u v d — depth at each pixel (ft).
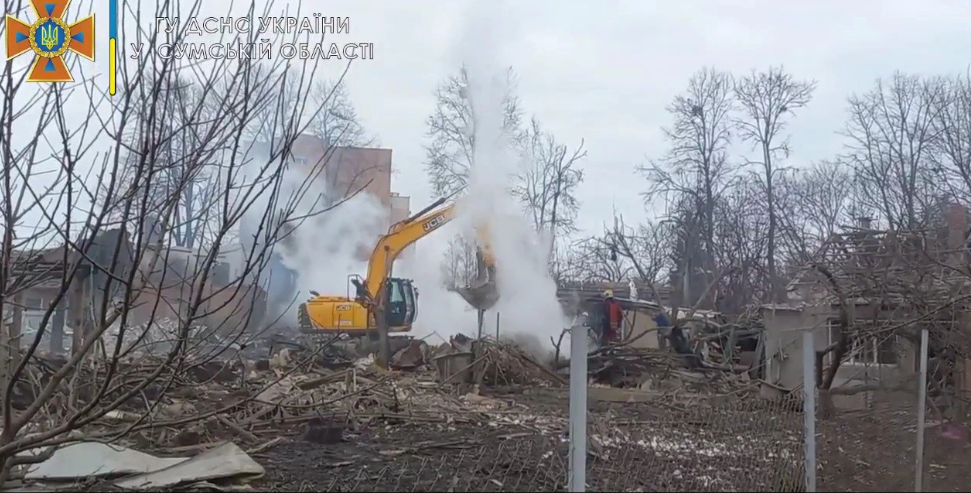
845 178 114.11
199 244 22.18
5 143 18.57
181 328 22.13
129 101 18.84
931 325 36.83
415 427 37.04
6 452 20.30
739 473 25.25
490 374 54.34
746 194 122.01
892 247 39.19
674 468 26.07
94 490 22.58
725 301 104.12
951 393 36.70
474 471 26.73
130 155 20.51
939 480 26.03
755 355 59.88
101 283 32.68
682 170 126.41
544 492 24.13
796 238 72.84
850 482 24.98
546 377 57.11
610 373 59.93
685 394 48.83
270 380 46.80
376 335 75.77
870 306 39.58
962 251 38.73
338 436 32.73
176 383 27.32
